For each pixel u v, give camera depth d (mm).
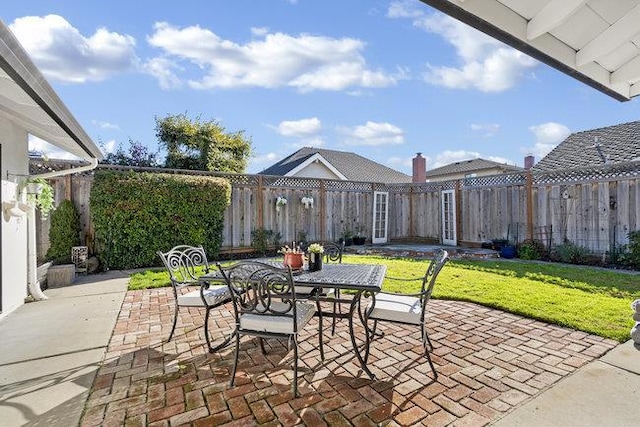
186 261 4297
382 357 3059
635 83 2221
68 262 6777
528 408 2266
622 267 6914
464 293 4961
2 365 2945
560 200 8164
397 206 12055
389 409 2285
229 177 8992
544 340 3350
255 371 2834
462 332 3604
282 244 9672
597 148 10742
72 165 7078
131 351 3229
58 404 2371
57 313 4352
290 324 2611
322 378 2703
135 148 11305
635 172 6922
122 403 2383
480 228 10062
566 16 1544
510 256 8672
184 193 7824
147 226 7469
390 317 2926
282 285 2744
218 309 4543
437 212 11391
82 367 2912
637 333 2959
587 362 2871
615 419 2133
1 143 4375
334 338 3523
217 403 2379
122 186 7180
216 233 8406
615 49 1868
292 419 2193
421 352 3146
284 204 9711
